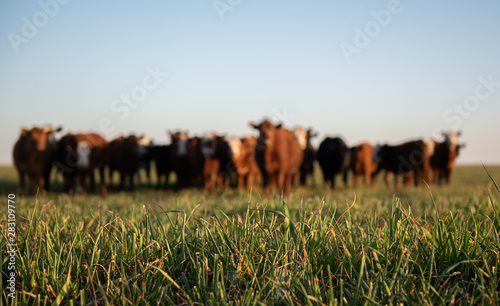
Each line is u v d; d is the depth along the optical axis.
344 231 3.64
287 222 3.32
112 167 16.80
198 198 8.26
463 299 2.59
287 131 12.16
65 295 2.78
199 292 2.66
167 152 17.19
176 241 3.32
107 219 4.81
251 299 2.50
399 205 3.60
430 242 3.13
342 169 15.06
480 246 3.04
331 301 2.33
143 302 2.62
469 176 23.36
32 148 11.77
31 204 6.90
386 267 2.78
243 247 3.14
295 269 2.85
